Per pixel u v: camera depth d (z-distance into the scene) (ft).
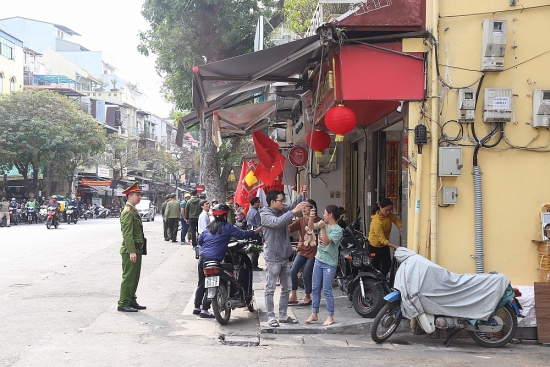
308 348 21.62
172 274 40.93
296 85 30.73
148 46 63.21
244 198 46.68
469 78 24.08
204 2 56.39
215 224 26.23
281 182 51.78
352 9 24.80
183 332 23.68
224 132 38.91
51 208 93.20
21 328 23.47
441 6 24.04
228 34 56.49
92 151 134.41
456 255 24.03
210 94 26.71
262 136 36.58
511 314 22.77
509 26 24.00
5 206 98.78
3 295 30.89
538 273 23.94
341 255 27.94
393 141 34.04
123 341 21.77
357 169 41.98
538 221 23.95
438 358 20.70
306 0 44.37
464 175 24.04
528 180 24.00
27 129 116.67
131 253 27.27
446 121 24.09
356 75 23.79
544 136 24.00
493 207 24.03
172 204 67.41
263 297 30.83
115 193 186.39
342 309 27.66
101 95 198.29
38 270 40.40
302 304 28.96
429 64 23.90
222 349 21.15
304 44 23.54
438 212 24.06
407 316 22.30
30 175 145.38
